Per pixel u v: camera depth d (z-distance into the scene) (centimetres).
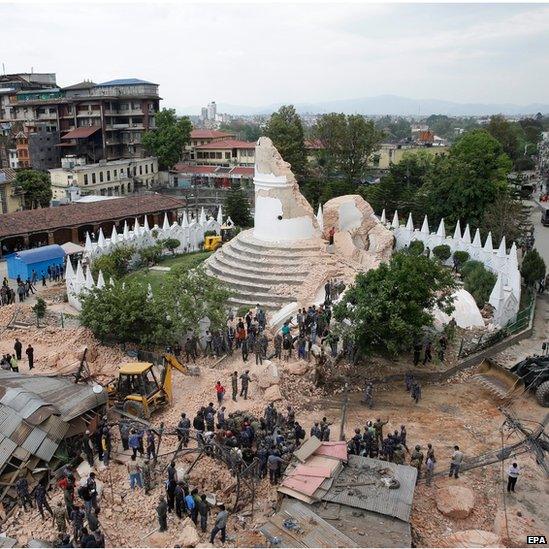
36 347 3494
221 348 3381
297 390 3030
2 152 11425
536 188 12338
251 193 9938
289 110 9575
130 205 7012
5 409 2341
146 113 11050
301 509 1959
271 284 4153
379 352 3328
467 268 4941
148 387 2767
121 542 1961
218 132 13188
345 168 9225
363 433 2662
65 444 2355
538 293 4922
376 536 1848
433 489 2283
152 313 3316
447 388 3225
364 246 5203
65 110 10988
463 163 6438
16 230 5828
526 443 2388
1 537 1934
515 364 3375
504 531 2045
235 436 2405
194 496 2020
